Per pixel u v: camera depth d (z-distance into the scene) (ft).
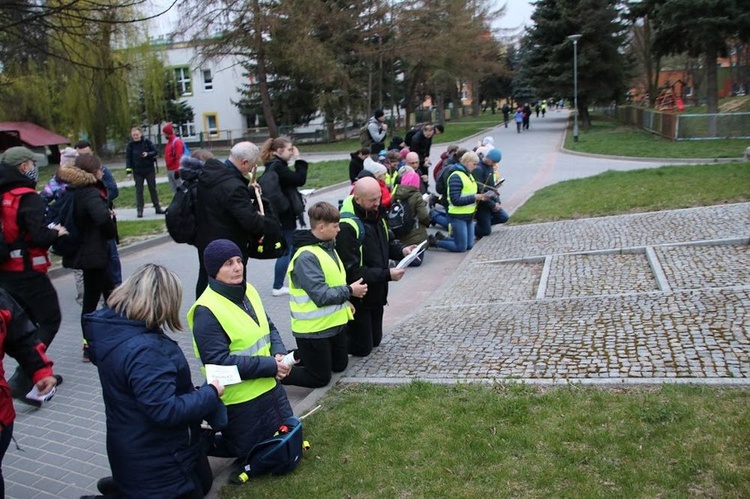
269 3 112.16
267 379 13.38
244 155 18.83
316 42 116.06
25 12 31.81
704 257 26.35
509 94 263.49
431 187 62.44
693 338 17.63
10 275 17.75
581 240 33.22
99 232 19.89
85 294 20.62
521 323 21.29
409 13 124.06
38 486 13.80
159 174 101.50
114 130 130.52
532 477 12.13
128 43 100.12
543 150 97.14
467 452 13.24
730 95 182.91
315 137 159.74
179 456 10.93
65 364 21.07
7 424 10.59
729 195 37.60
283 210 26.02
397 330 22.20
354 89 135.03
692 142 83.25
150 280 10.53
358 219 18.95
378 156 39.27
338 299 16.61
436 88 167.84
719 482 11.25
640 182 46.78
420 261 32.99
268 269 33.86
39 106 120.26
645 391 15.08
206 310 12.56
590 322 20.33
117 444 10.65
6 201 17.38
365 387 17.38
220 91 171.22
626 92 138.82
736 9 85.35
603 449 12.76
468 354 19.02
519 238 36.19
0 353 10.77
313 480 12.91
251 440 13.17
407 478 12.56
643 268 26.63
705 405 13.91
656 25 93.81
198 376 19.70
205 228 18.58
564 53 128.67
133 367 10.23
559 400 15.01
